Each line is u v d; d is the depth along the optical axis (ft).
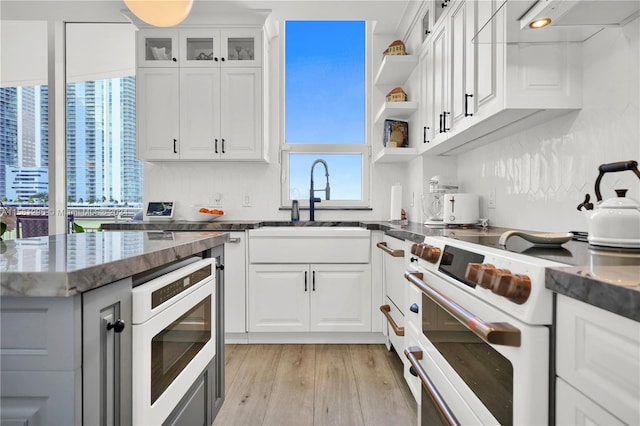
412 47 9.57
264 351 8.29
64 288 2.03
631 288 1.68
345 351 8.29
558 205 5.30
